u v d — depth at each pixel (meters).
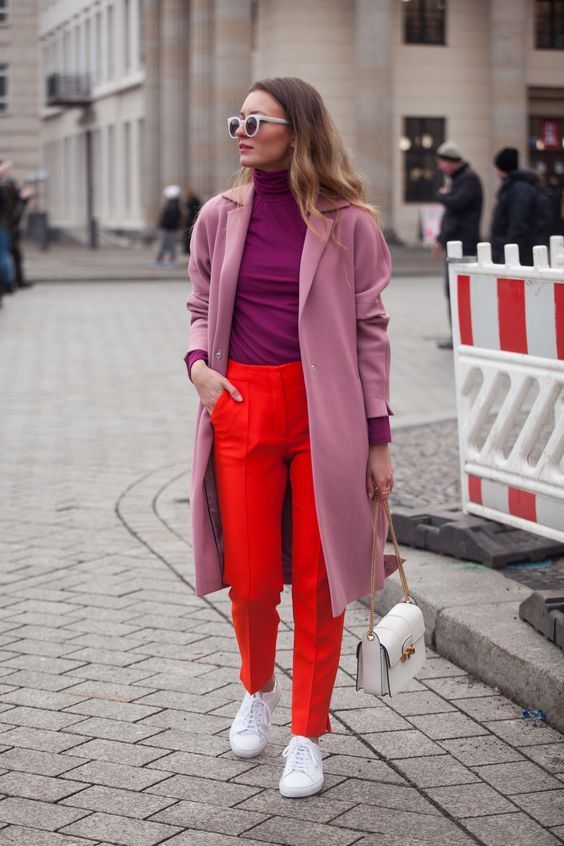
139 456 8.88
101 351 15.18
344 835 3.34
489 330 5.41
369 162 37.34
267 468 3.60
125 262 36.44
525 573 5.30
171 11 44.03
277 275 3.52
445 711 4.20
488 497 5.55
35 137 69.19
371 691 3.51
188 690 4.44
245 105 3.51
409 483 7.20
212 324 3.62
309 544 3.61
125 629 5.11
